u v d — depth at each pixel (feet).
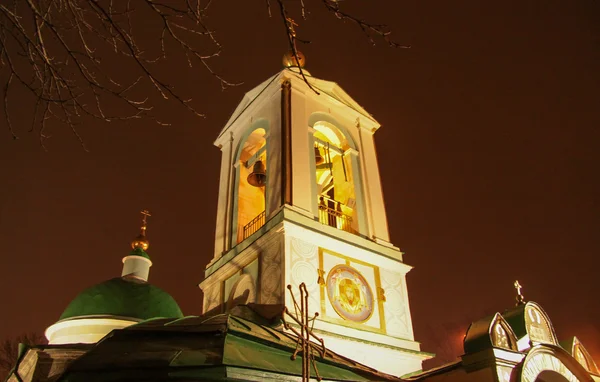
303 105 65.87
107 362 29.55
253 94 73.56
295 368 33.42
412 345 54.90
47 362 47.24
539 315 46.14
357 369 38.63
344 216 62.39
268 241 54.24
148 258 79.87
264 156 67.97
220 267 61.05
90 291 67.05
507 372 39.91
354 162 67.46
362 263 57.26
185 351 30.35
